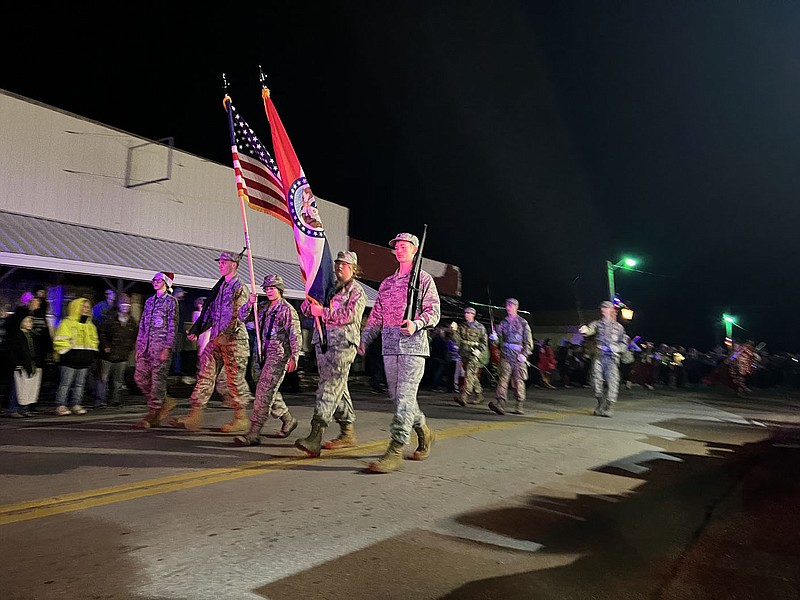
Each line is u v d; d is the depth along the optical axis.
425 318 5.99
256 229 18.34
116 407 11.14
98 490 4.90
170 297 8.31
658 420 11.48
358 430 8.50
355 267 6.54
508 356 11.74
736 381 21.31
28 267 11.38
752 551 4.45
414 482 5.59
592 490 5.78
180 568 3.43
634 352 22.67
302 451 6.48
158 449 6.66
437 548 3.98
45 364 10.91
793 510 5.58
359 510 4.65
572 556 4.05
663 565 4.07
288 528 4.18
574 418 11.25
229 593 3.15
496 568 3.72
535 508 5.04
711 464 7.40
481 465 6.52
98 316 12.04
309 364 16.88
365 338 6.50
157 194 15.80
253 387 13.09
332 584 3.33
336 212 21.22
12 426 8.36
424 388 18.12
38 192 13.54
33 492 4.81
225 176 17.50
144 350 8.21
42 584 3.13
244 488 5.12
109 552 3.61
